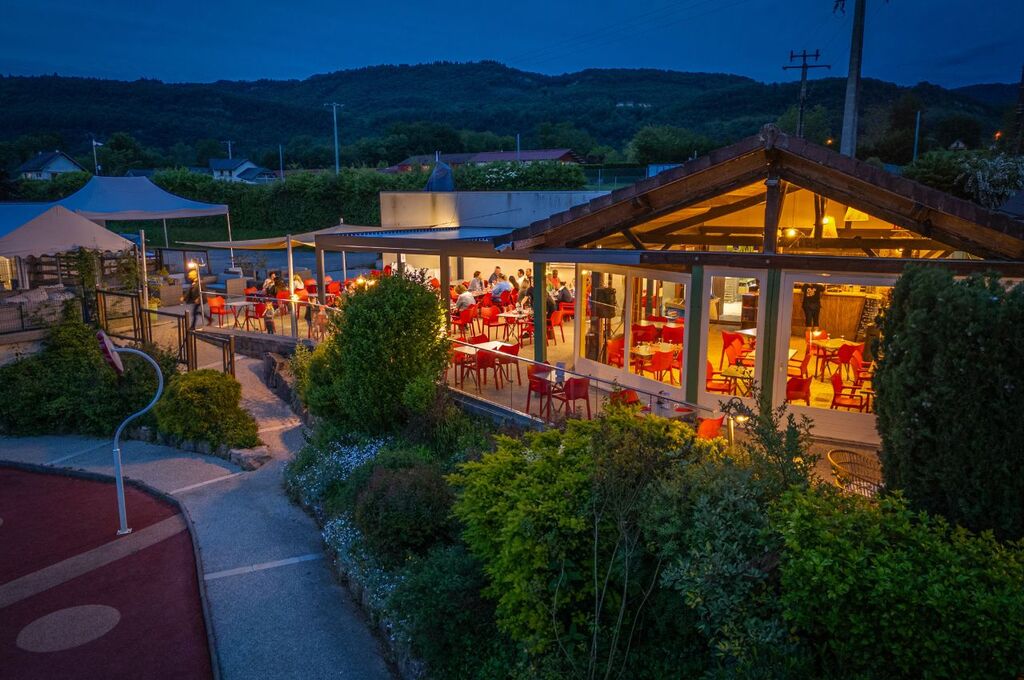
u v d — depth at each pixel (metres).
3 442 15.68
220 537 10.71
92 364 17.06
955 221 8.93
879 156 54.16
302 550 10.23
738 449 6.92
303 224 48.09
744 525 5.33
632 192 10.96
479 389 12.66
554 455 6.94
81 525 11.40
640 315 12.51
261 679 7.38
